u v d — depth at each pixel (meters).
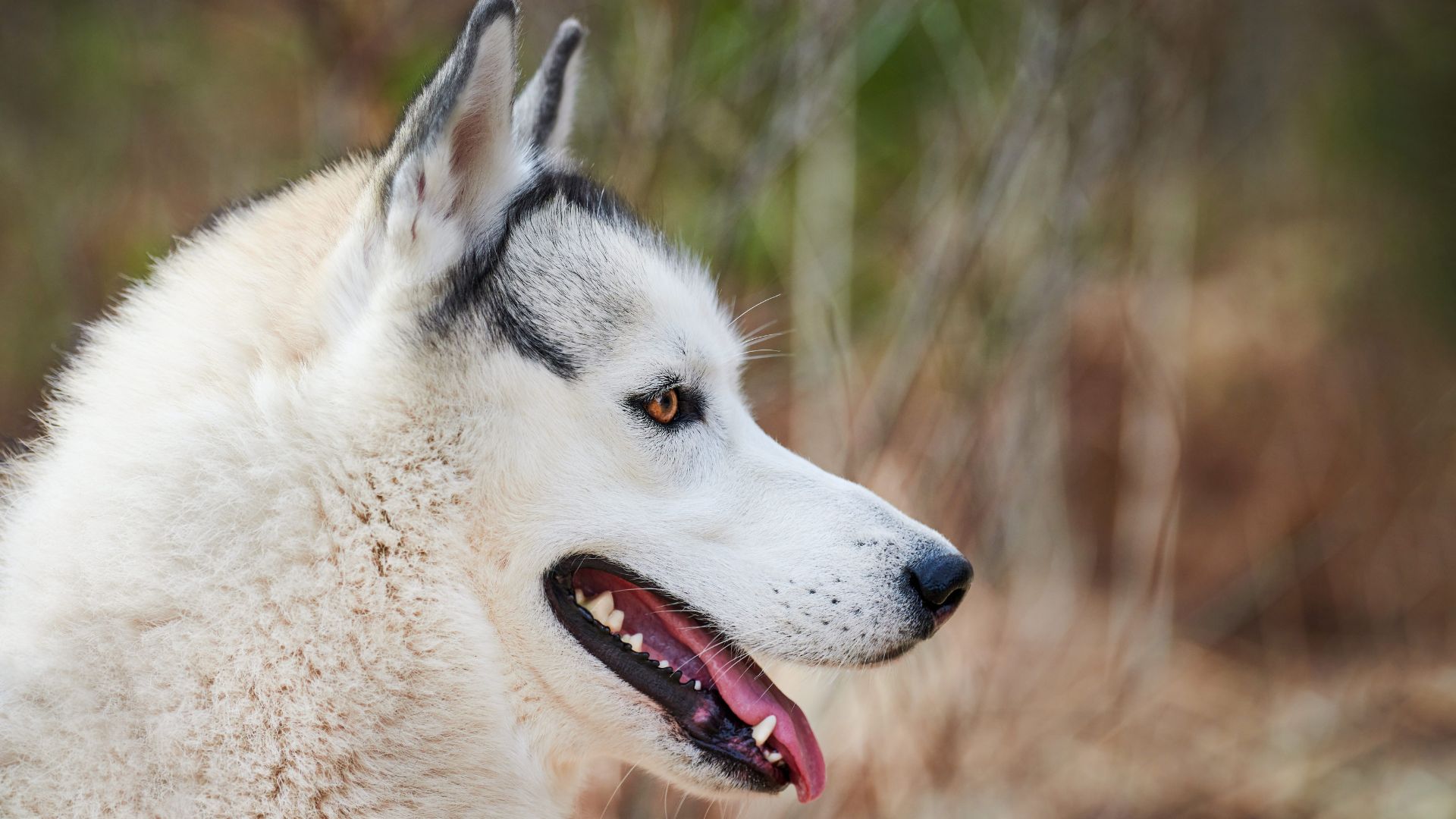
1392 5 9.92
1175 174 6.66
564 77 3.66
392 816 2.69
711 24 5.38
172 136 7.16
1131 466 7.13
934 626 3.06
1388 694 7.10
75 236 6.81
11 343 7.37
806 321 5.52
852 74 5.52
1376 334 9.43
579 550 2.87
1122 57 5.36
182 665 2.52
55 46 7.66
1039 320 5.24
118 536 2.58
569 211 3.03
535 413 2.81
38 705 2.52
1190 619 8.41
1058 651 6.39
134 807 2.47
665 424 3.00
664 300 3.02
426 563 2.73
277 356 2.72
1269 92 9.61
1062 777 5.71
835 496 3.10
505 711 2.88
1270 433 8.97
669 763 2.98
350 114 5.49
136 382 2.76
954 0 6.02
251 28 7.25
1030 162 5.23
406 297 2.70
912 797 4.79
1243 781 6.03
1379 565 8.59
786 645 2.96
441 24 5.73
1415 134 9.95
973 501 5.20
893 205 6.57
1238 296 9.48
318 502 2.64
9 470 3.00
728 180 5.21
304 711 2.58
